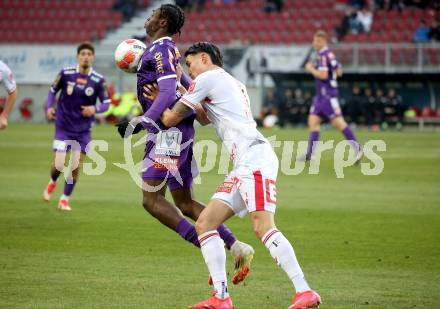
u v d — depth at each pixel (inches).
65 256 1071.0
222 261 818.8
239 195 824.3
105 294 861.8
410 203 1631.4
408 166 2406.5
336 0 5034.5
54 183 1574.8
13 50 4520.2
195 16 5118.1
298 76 4367.6
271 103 4355.3
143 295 860.6
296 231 1295.5
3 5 5354.3
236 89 844.0
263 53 4320.9
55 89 1571.1
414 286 916.0
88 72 1571.1
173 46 922.7
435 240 1219.2
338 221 1397.6
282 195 1754.4
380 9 4845.0
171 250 1125.1
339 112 2448.3
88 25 5216.5
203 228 823.7
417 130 4197.8
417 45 4220.0
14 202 1604.3
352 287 910.4
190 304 824.3
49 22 5275.6
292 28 4970.5
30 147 2903.5
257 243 1194.6
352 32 4751.5
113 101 4404.5
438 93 4352.9
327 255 1100.5
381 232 1286.9
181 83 999.0
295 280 787.4
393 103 4224.9
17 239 1192.2
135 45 977.5
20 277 940.0
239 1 5182.1
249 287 914.1
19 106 4534.9
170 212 917.2
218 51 871.1
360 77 4365.2
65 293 863.7
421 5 4815.5
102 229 1293.1
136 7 5255.9
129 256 1077.8
